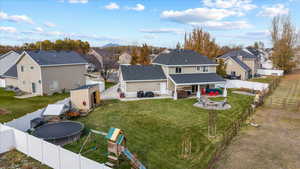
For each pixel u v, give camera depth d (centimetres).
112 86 4281
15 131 1341
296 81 4650
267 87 3419
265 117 2103
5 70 4272
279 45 6000
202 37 5209
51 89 3284
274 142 1495
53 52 3716
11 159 1240
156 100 2853
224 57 5547
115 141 1149
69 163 1047
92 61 6919
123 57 8019
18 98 2903
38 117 1814
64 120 1886
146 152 1334
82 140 1513
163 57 3653
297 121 1970
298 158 1259
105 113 2230
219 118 2056
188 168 1149
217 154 1308
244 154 1314
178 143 1481
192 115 2159
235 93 3375
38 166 1165
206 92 3312
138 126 1828
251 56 5628
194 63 3369
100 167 909
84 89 2330
